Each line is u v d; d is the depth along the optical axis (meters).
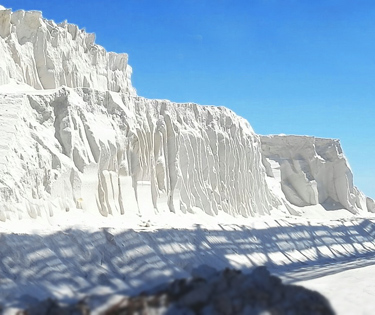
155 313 16.52
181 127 40.72
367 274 28.36
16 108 28.84
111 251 25.36
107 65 42.84
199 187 40.75
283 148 55.06
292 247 38.22
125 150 34.72
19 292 20.23
